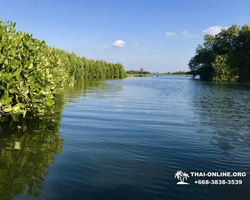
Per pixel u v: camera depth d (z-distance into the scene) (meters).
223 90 24.38
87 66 48.72
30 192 3.02
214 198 3.09
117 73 71.25
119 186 3.28
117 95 16.14
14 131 5.74
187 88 27.12
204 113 9.60
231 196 3.15
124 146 5.01
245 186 3.43
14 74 5.80
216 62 52.88
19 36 7.79
